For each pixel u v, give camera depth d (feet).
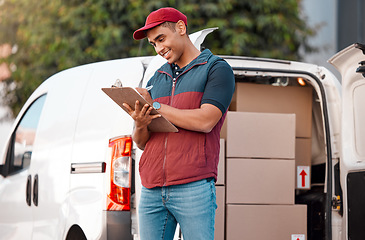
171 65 13.17
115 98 12.20
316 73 17.95
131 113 12.17
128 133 15.98
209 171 12.56
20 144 21.01
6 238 20.99
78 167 17.08
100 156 16.33
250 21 39.91
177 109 12.26
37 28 42.16
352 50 16.44
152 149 12.80
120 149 15.94
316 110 19.25
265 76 17.62
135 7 39.70
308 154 18.94
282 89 19.01
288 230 17.66
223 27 39.58
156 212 12.87
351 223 16.63
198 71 12.67
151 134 12.98
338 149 17.52
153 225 12.92
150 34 12.82
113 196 15.81
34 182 19.22
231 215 17.30
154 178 12.67
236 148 17.54
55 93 19.83
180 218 12.64
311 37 41.73
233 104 18.98
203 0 40.24
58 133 18.60
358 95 16.72
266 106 18.88
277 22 39.88
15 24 45.03
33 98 21.26
